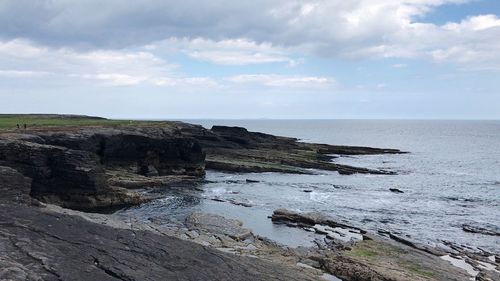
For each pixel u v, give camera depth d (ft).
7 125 224.74
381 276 83.92
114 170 204.33
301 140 629.10
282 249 104.37
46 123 255.91
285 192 195.11
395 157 393.91
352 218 145.38
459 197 192.44
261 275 56.44
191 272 50.88
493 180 252.42
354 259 92.68
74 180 148.77
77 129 205.36
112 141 204.95
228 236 111.14
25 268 42.55
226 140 352.28
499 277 90.89
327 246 109.81
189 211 148.25
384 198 186.39
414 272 88.79
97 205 149.59
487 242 121.90
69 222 58.29
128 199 157.89
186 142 239.09
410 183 235.40
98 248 51.49
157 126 284.00
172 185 204.74
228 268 55.57
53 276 42.06
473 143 619.67
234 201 167.94
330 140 654.12
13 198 96.02
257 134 431.02
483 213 159.74
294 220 136.05
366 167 315.58
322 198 182.50
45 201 144.77
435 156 408.87
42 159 147.43
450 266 95.76
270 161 291.38
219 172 257.75
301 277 61.11
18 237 49.80
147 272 47.93
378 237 117.80
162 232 106.42
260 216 144.25
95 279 43.45
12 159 144.46
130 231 60.39
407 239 118.32
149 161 224.74
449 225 140.46
